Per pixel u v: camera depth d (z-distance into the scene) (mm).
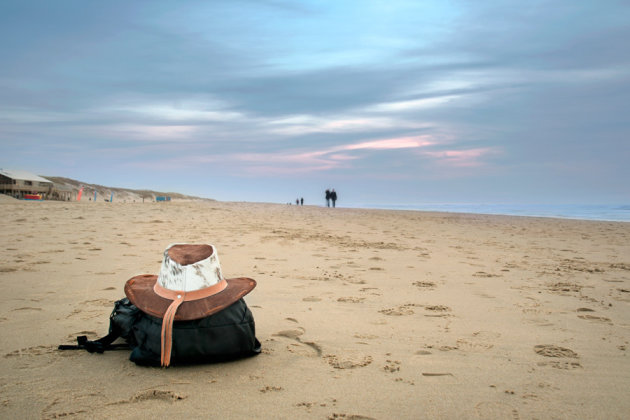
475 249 11219
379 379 3074
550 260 9516
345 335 4043
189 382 2908
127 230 12438
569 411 2660
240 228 14242
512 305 5371
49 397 2658
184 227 13914
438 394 2852
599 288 6531
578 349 3811
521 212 44906
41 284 5703
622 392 2949
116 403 2600
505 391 2924
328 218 22219
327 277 6801
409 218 24875
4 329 3938
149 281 3576
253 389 2842
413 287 6297
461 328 4367
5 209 18750
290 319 4508
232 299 3238
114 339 3494
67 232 11391
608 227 20844
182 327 3100
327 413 2557
